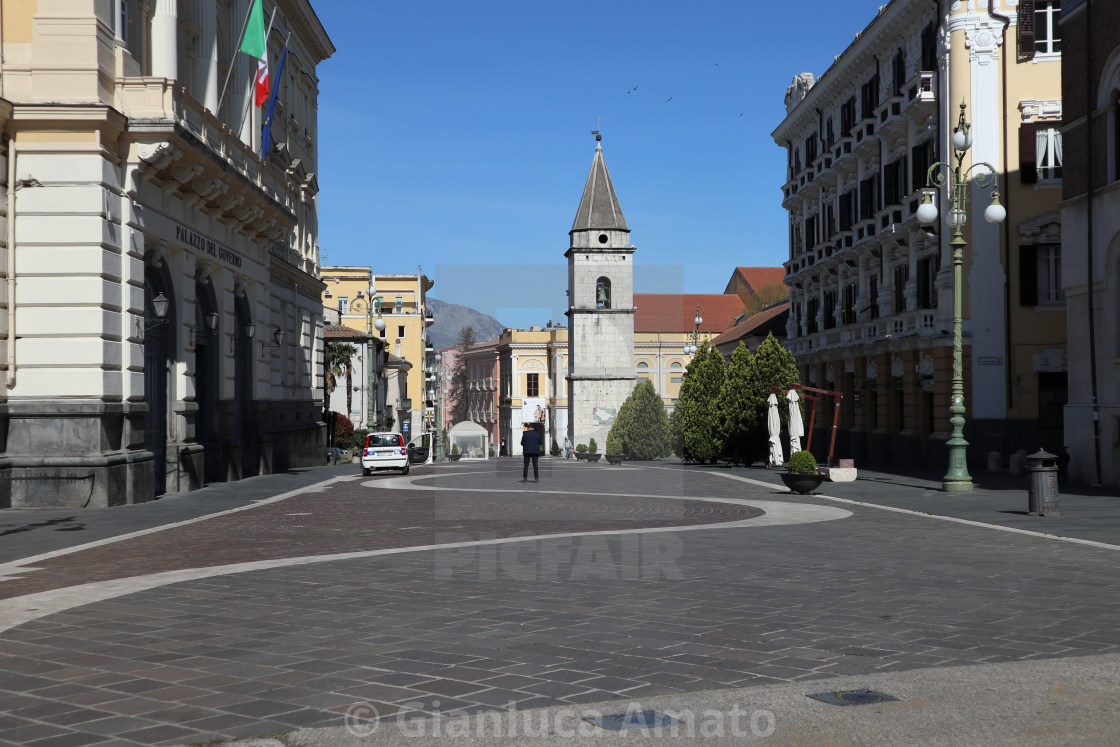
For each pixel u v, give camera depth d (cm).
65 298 2036
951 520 1728
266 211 3058
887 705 586
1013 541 1408
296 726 553
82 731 548
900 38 3997
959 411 2450
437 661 697
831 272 4988
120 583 1066
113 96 2152
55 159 2036
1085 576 1079
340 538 1509
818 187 5169
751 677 651
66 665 699
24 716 578
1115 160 2383
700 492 2505
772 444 4028
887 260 4169
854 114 4550
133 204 2172
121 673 675
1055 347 3409
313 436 4350
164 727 554
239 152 2823
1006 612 870
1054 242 3412
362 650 733
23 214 2036
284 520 1814
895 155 4053
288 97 3938
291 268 3831
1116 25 2347
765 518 1784
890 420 4156
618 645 742
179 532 1612
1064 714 567
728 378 4344
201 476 2634
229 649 743
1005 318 3447
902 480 2972
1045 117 3438
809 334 5297
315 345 4475
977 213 3462
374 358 6762
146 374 2356
